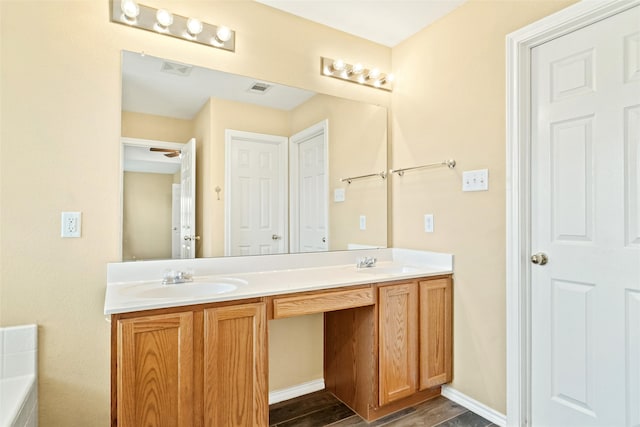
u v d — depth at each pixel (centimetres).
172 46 183
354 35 242
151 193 179
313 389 225
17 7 150
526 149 177
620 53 147
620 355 147
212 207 196
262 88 210
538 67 175
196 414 139
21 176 150
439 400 211
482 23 196
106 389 164
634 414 143
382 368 188
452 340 212
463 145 206
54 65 156
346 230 240
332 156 235
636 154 143
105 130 167
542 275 173
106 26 167
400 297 194
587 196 157
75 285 160
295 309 163
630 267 144
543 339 173
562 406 165
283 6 211
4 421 114
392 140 257
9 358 146
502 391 184
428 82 229
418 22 227
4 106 148
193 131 190
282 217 217
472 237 201
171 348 135
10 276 149
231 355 146
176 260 185
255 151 209
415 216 238
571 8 156
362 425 186
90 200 163
